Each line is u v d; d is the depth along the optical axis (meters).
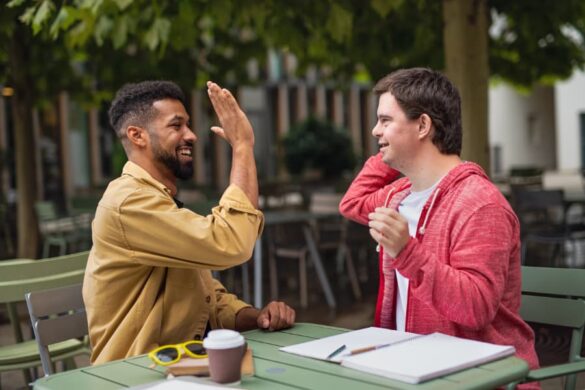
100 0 4.63
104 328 2.25
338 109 24.09
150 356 1.89
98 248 2.25
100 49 8.09
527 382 2.00
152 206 2.18
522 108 34.00
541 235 7.36
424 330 2.12
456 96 2.19
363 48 7.18
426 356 1.75
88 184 17.81
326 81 10.30
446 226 2.06
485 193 2.04
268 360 1.88
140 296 2.23
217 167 20.14
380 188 2.63
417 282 1.90
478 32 5.48
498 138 32.19
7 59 9.09
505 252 1.98
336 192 10.98
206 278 2.48
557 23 6.95
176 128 2.36
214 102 2.30
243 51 8.85
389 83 2.19
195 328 2.30
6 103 15.78
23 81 8.66
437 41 7.24
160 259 2.17
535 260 8.74
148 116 2.34
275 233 7.38
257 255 6.38
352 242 7.29
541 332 3.34
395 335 2.02
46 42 8.11
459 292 1.88
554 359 3.45
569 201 7.88
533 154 34.91
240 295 7.31
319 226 8.14
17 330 3.84
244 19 5.21
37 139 16.64
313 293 7.39
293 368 1.79
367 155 20.25
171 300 2.27
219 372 1.67
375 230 1.89
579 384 4.00
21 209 8.85
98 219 2.24
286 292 7.49
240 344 1.68
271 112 22.30
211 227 2.16
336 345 1.95
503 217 2.01
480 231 1.99
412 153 2.17
